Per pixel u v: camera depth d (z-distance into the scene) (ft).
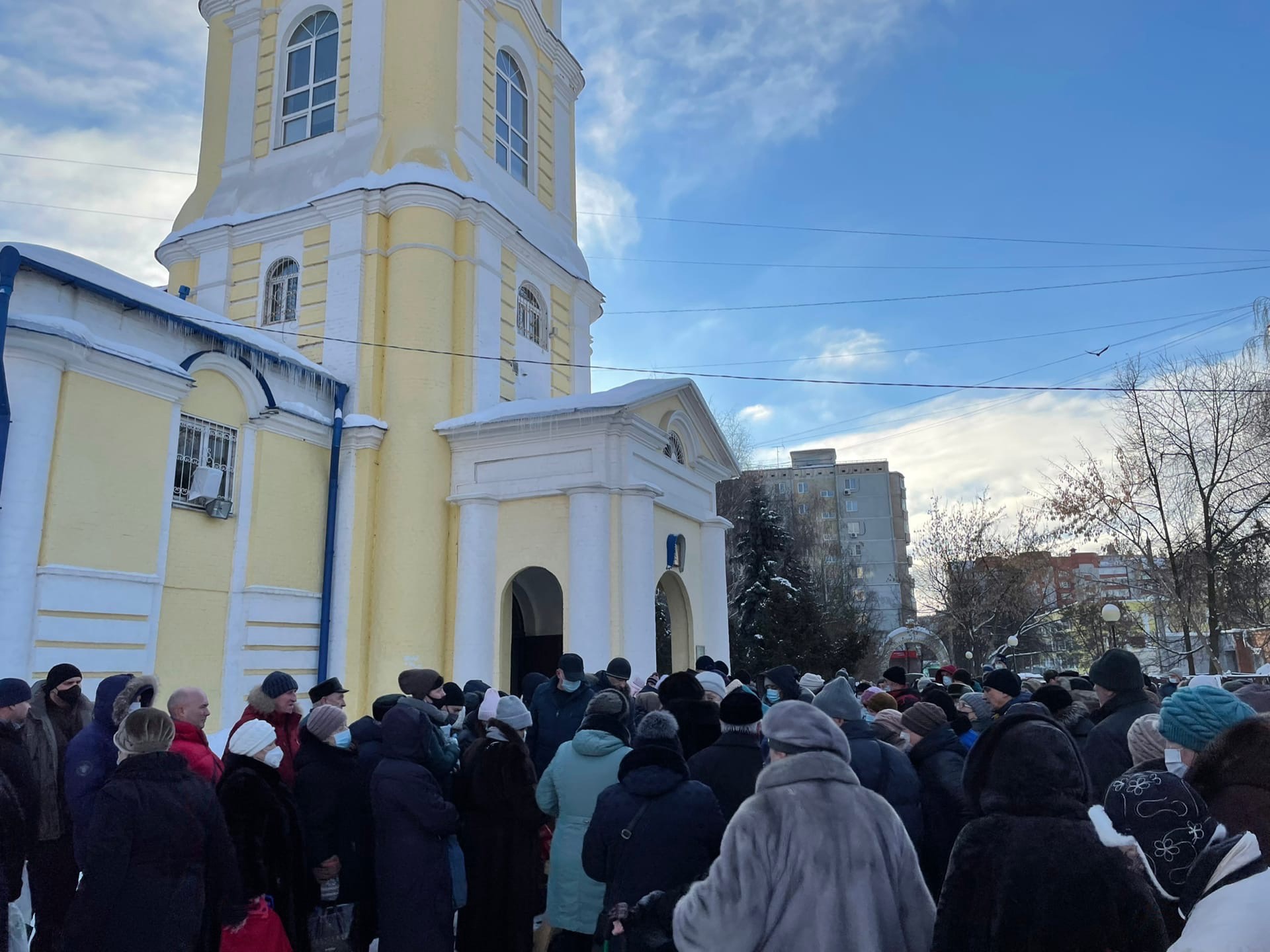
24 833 15.55
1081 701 26.91
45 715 20.88
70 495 38.06
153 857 14.29
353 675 53.72
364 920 20.56
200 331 45.98
